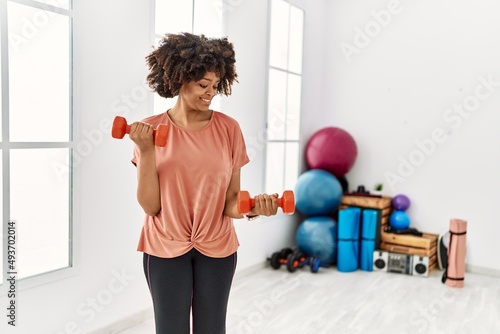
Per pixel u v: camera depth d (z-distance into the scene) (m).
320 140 4.37
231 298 3.40
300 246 4.26
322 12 4.75
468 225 4.18
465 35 4.12
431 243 4.10
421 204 4.39
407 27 4.38
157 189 1.50
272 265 4.10
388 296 3.49
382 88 4.54
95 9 2.49
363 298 3.44
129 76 2.70
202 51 1.50
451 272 3.73
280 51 4.20
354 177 4.72
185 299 1.53
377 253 4.12
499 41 3.99
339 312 3.16
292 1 4.24
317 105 4.82
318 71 4.77
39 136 2.33
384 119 4.54
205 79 1.50
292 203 1.43
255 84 3.83
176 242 1.51
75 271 2.49
